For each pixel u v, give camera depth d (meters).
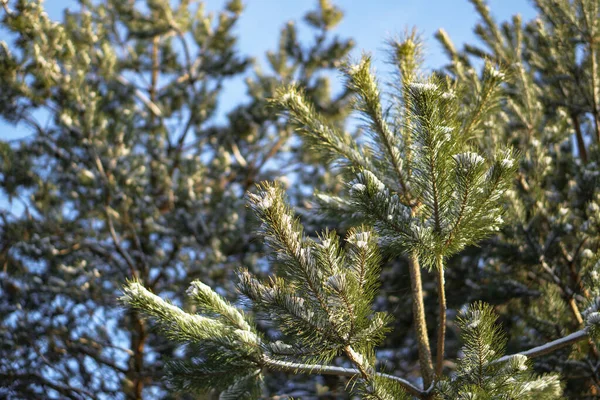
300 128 4.49
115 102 13.42
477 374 3.44
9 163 10.25
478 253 8.00
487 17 9.31
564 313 6.24
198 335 3.29
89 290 9.75
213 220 10.53
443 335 3.96
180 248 10.33
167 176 11.34
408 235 3.63
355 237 3.32
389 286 8.72
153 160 11.70
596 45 8.26
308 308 3.33
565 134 7.39
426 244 3.62
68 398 9.16
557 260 6.82
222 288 9.72
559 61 8.51
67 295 9.66
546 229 6.88
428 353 4.12
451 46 9.59
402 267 8.55
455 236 3.63
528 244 6.60
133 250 10.61
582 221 6.89
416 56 4.42
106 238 10.71
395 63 4.41
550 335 6.16
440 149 3.54
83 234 10.42
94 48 12.18
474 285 7.85
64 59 10.09
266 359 3.35
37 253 9.86
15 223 10.05
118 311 9.32
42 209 10.25
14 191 10.42
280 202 3.27
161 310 3.29
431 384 3.76
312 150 4.57
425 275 8.44
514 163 3.58
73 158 10.55
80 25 12.28
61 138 10.39
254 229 3.38
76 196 10.41
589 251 5.90
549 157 6.92
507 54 8.97
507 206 6.52
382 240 3.67
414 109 3.55
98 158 9.96
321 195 4.93
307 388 9.48
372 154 4.39
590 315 3.57
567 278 6.82
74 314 9.77
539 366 6.09
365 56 4.16
